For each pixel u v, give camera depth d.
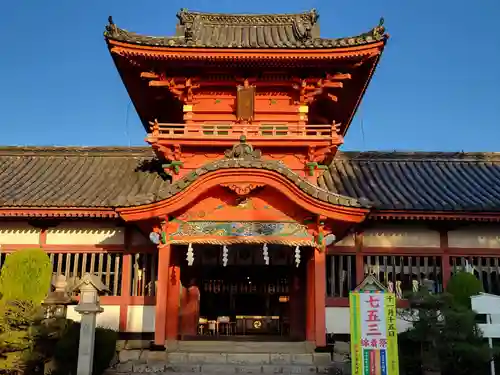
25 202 22.03
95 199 22.80
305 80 23.91
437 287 22.88
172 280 21.62
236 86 24.30
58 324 17.81
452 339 15.58
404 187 24.61
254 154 20.16
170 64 23.20
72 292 18.45
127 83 25.17
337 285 22.95
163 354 19.39
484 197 23.23
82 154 27.77
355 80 24.78
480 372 16.19
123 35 22.08
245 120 23.81
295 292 23.72
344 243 23.12
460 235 23.34
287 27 27.66
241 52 22.34
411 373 16.77
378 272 23.11
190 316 24.03
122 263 23.36
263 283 25.78
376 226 23.30
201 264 24.36
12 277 19.23
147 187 24.41
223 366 18.64
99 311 17.16
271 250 23.92
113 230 23.66
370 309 15.02
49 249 23.50
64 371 17.42
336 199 19.27
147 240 23.50
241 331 25.20
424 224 23.33
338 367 18.36
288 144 22.58
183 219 20.31
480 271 23.12
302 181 19.38
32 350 17.47
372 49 22.34
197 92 24.58
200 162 23.23
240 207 20.41
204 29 27.19
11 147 27.88
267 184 19.53
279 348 20.53
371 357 14.72
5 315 17.64
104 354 17.97
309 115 26.91
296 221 20.33
